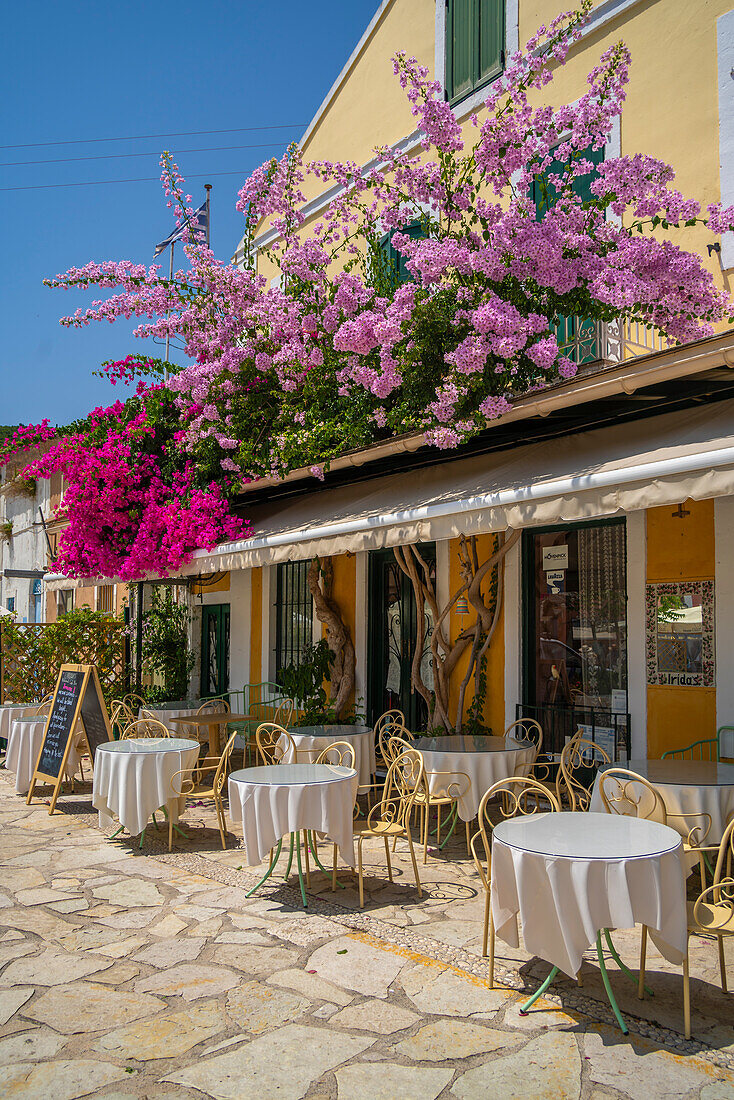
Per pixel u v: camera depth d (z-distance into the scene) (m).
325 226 12.62
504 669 9.27
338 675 11.59
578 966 3.88
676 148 8.27
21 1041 4.00
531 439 8.15
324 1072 3.67
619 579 8.36
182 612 15.64
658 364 6.19
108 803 7.50
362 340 7.65
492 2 10.18
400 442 7.89
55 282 9.09
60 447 12.85
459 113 10.59
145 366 13.09
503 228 6.73
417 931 5.36
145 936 5.34
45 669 14.27
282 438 9.68
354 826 6.33
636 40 8.66
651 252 6.76
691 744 7.53
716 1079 3.56
